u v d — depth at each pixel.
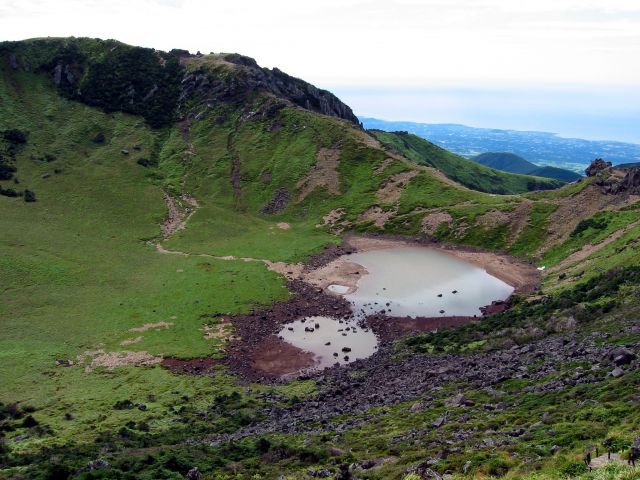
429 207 152.00
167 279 110.44
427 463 31.09
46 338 82.44
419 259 127.69
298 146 183.88
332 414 55.22
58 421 57.66
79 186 153.75
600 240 112.50
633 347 47.28
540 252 123.25
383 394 59.47
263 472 37.44
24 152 165.00
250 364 78.31
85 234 130.12
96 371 73.19
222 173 174.62
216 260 123.06
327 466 36.44
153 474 37.28
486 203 148.25
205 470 38.69
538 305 85.56
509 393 46.50
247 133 193.38
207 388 69.12
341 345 84.75
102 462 40.19
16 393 65.50
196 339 85.12
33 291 98.50
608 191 133.50
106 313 92.94
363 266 123.06
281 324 92.88
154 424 56.69
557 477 24.50
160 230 139.88
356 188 165.62
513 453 29.84
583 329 62.44
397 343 83.25
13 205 137.12
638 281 73.25
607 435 28.17
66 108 193.75
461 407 45.28
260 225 150.88
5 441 51.69
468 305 99.56
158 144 188.00
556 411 36.75
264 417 57.91
